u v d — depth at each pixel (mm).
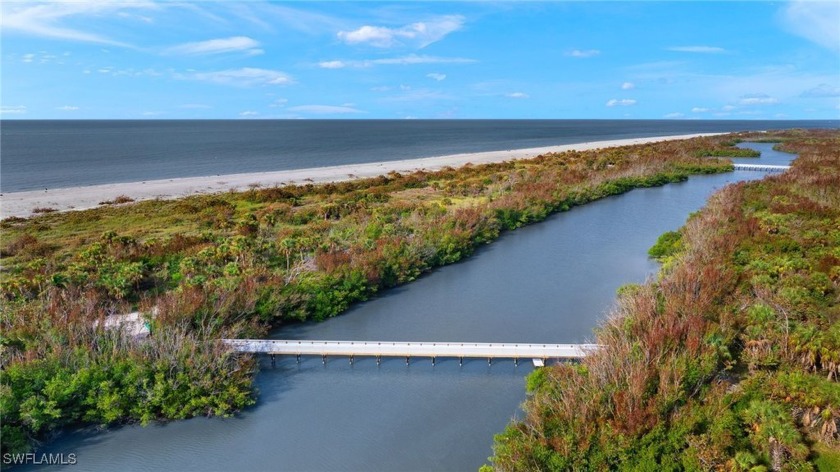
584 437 20266
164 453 23750
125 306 34281
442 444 24344
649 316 28156
